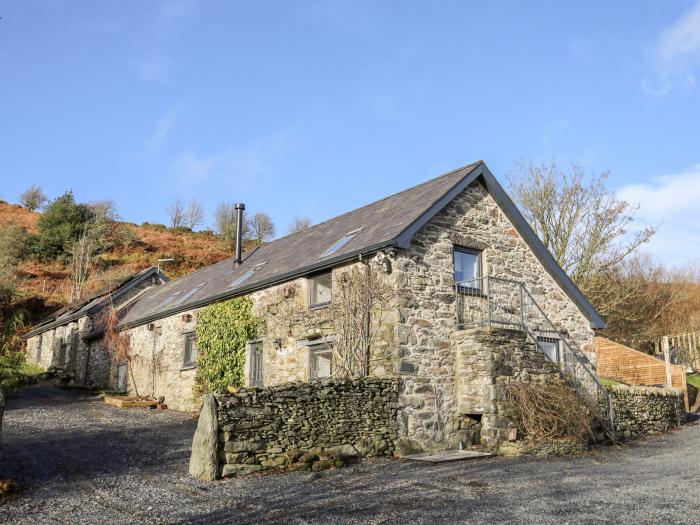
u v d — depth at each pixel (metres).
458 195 14.34
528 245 15.62
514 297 14.85
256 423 10.14
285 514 7.36
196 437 9.87
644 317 30.84
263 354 15.77
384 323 12.57
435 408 12.47
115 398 20.17
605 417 14.02
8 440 12.68
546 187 27.62
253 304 16.41
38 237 46.62
